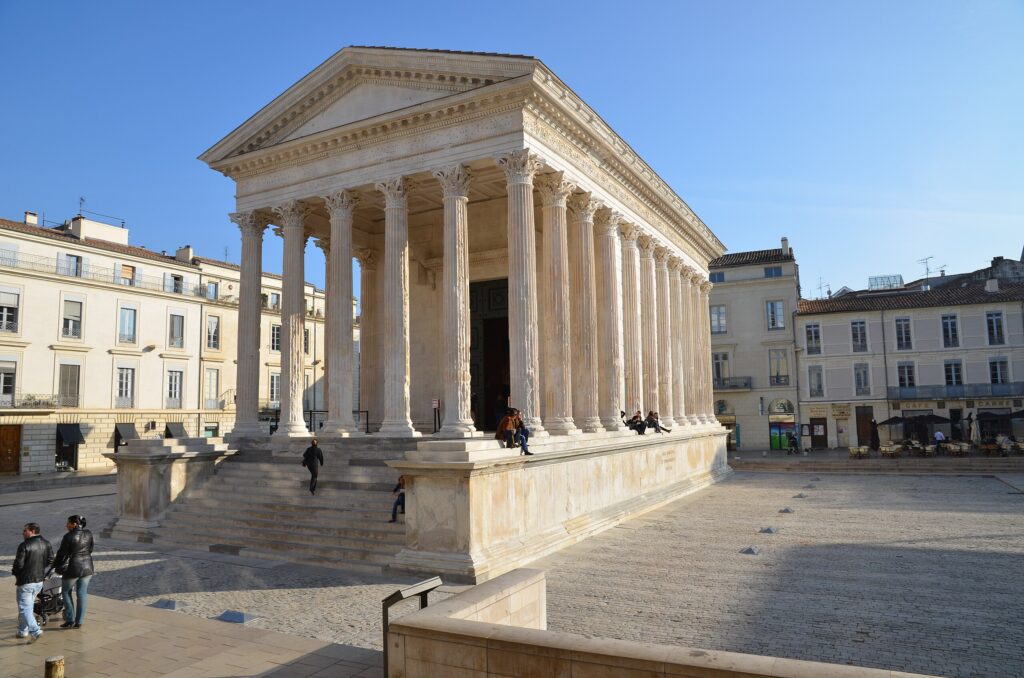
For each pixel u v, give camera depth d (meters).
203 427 57.72
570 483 20.50
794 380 59.78
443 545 15.45
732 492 32.25
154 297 55.22
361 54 24.66
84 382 50.59
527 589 9.83
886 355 58.16
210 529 19.97
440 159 23.27
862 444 58.06
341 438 23.19
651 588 14.36
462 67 22.75
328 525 18.44
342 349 24.69
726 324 61.72
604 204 27.28
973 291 57.97
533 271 21.84
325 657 10.21
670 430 32.44
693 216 37.50
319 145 25.47
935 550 17.89
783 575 15.33
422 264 32.00
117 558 18.25
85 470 49.84
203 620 12.09
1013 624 11.75
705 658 6.30
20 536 22.12
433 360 31.45
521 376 21.27
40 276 48.66
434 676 7.61
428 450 15.93
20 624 11.16
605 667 6.62
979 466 39.94
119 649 10.70
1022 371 55.16
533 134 22.50
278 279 66.81
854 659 10.17
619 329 27.92
